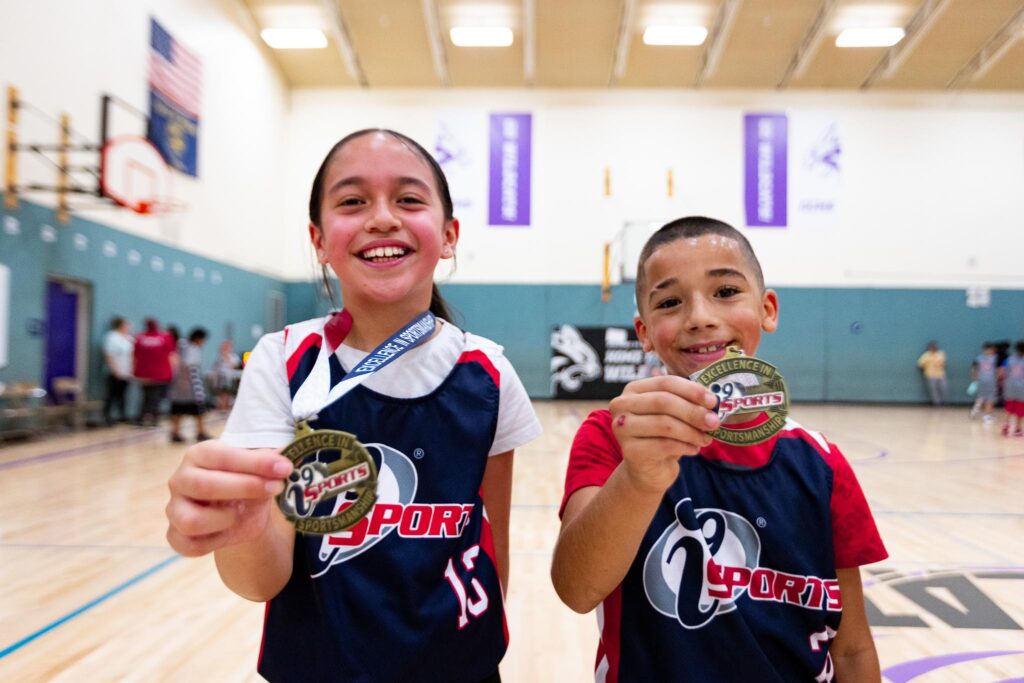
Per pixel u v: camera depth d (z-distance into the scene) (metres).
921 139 13.48
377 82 13.59
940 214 13.45
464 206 13.59
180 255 10.01
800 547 1.01
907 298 13.42
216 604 2.69
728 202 13.45
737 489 1.04
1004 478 5.59
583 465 1.10
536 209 13.56
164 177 8.43
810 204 13.45
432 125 13.66
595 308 13.54
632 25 11.50
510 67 12.94
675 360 1.04
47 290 7.64
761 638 0.98
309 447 0.81
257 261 12.59
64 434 7.61
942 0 10.76
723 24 11.43
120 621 2.52
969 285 13.41
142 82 8.91
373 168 0.96
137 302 9.01
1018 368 8.73
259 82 12.43
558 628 2.48
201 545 0.71
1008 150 13.46
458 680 0.91
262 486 0.69
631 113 13.57
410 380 0.99
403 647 0.87
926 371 13.20
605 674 1.03
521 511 4.29
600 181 13.55
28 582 2.94
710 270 1.01
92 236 8.09
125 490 4.77
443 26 11.81
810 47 11.86
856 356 13.42
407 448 0.95
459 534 0.94
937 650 2.32
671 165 13.53
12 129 6.80
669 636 0.98
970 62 12.55
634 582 1.02
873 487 5.19
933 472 5.89
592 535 0.91
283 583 0.89
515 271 13.56
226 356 10.43
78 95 7.70
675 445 0.78
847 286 13.43
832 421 10.59
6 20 6.72
